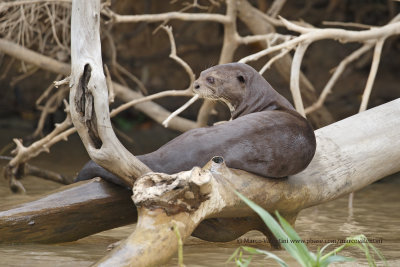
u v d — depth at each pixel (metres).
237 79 10.76
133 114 28.12
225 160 8.62
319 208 14.03
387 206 14.30
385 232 11.18
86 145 8.49
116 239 10.17
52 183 16.39
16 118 27.84
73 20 8.56
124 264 7.11
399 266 8.42
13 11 17.22
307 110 15.10
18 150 14.52
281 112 9.49
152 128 27.75
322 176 9.94
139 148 23.28
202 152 8.64
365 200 15.22
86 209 9.01
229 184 8.27
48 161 20.22
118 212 9.23
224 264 8.34
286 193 9.11
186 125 17.08
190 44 28.45
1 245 9.11
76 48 8.48
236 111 10.81
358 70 28.69
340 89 28.33
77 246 9.41
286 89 27.64
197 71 28.77
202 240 10.41
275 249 9.66
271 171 8.78
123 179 8.52
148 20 15.15
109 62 22.66
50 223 8.98
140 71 28.27
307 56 29.53
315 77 28.89
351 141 10.73
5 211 8.87
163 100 28.41
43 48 17.66
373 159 10.73
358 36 14.24
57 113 25.89
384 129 11.14
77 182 9.27
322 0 29.50
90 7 8.55
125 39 25.28
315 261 6.41
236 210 8.49
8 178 14.73
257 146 8.71
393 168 11.14
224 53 16.14
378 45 14.40
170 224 7.47
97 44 8.55
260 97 10.62
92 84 8.25
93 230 9.32
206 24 28.05
